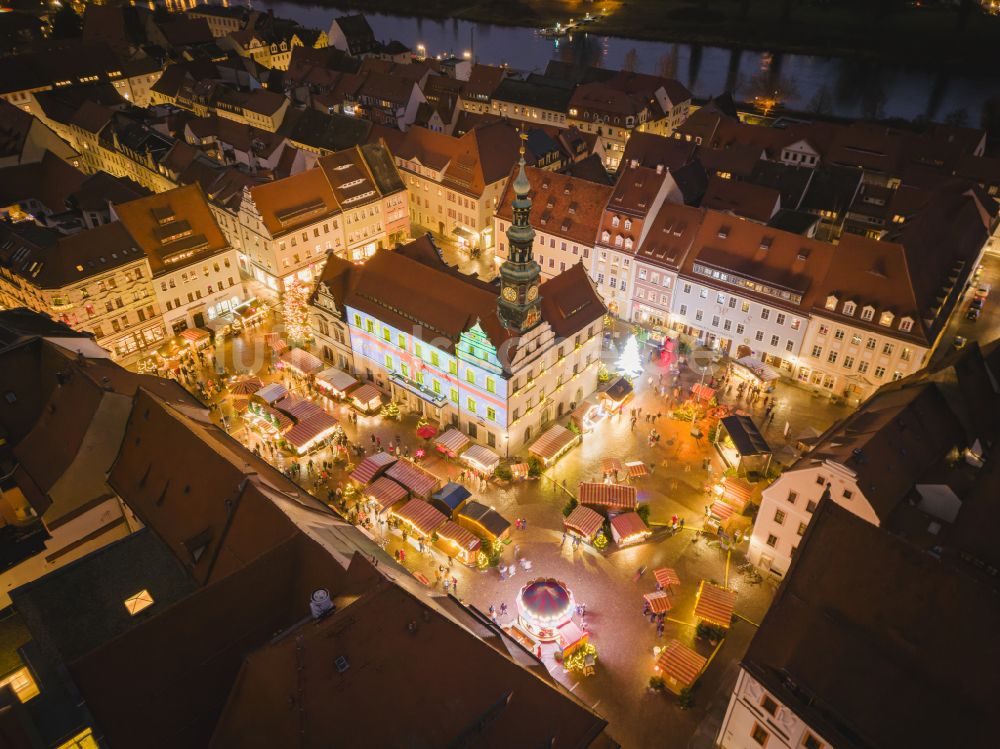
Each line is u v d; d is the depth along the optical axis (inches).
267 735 1354.6
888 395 2768.2
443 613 1654.8
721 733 1987.0
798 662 1726.1
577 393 3506.4
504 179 4928.6
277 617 1712.6
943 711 1525.6
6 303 3853.3
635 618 2434.8
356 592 1566.2
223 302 4146.2
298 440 3105.3
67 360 2513.5
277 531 1817.2
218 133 5324.8
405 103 6195.9
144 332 3814.0
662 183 3917.3
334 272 3590.1
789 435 3260.3
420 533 2691.9
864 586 1674.5
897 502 2303.2
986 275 4490.7
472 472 3078.2
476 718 1433.3
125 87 7268.7
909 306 3174.2
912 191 4315.9
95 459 2368.4
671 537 2748.5
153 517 2161.7
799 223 4185.5
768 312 3567.9
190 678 1565.0
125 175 5585.6
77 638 1804.9
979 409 2645.2
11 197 4628.4
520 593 2378.2
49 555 2347.4
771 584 2551.7
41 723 1285.7
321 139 5644.7
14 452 2486.5
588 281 3408.0
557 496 2955.2
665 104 6510.8
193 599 1596.9
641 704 2161.7
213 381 3602.4
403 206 4911.4
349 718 1343.5
